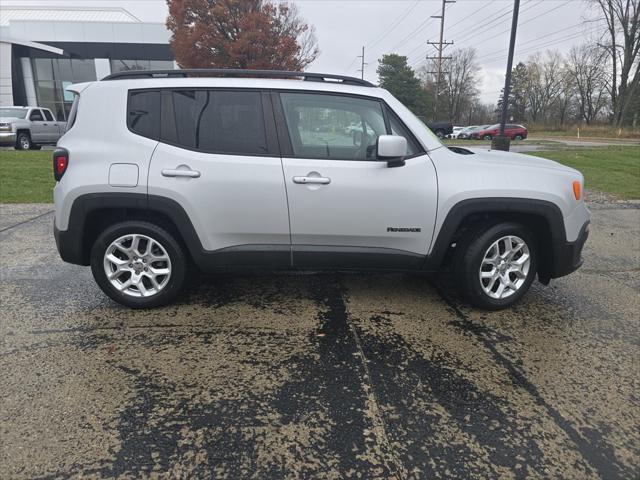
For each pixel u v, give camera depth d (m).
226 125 3.44
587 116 62.88
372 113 3.54
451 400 2.58
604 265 5.03
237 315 3.59
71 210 3.39
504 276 3.72
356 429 2.33
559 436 2.31
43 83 30.64
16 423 2.32
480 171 3.53
